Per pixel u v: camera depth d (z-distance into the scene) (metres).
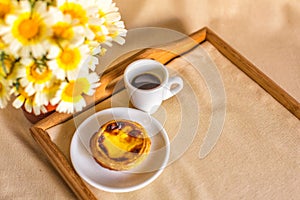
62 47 0.65
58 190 0.76
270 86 0.83
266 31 1.04
